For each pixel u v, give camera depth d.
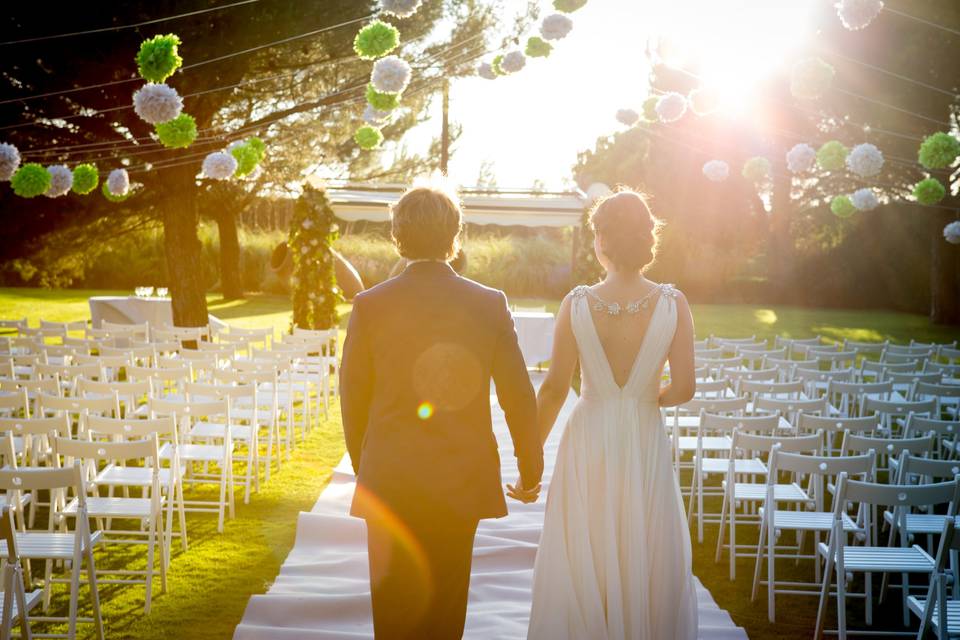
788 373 7.98
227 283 22.39
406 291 2.34
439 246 2.40
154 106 5.90
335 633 3.65
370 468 2.24
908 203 21.03
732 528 4.57
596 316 2.79
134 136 11.93
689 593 2.81
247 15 11.20
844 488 3.56
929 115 18.55
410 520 2.21
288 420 7.08
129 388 5.59
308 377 8.55
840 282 24.05
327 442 7.66
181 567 4.55
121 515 4.09
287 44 11.78
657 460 2.81
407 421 2.27
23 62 11.02
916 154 18.84
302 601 3.93
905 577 4.05
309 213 11.79
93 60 10.98
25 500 4.73
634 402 2.80
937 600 3.09
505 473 6.49
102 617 3.90
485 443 2.30
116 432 4.34
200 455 5.30
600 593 2.74
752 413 6.00
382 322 2.32
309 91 13.82
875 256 24.00
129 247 24.00
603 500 2.77
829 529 4.12
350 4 11.92
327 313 11.84
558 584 2.77
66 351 7.96
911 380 7.50
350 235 26.05
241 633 3.65
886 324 19.78
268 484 6.24
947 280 19.83
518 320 11.67
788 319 20.36
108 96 11.41
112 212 12.84
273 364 7.13
